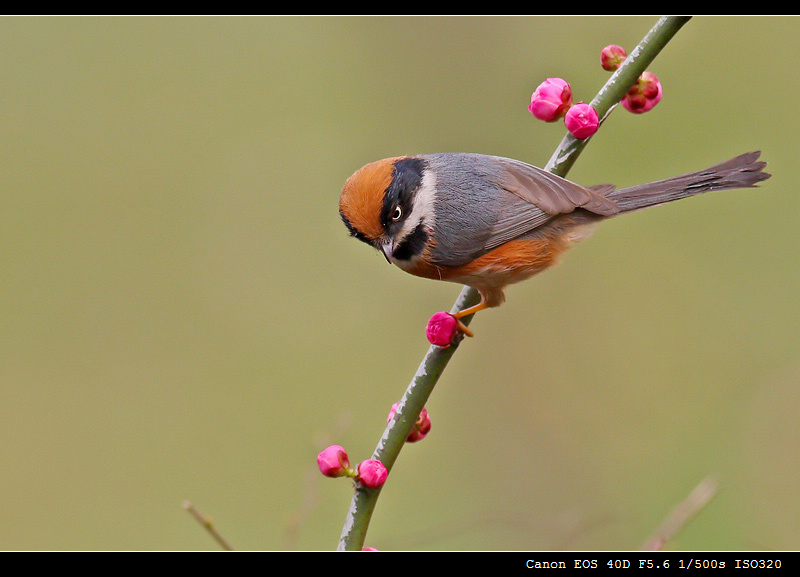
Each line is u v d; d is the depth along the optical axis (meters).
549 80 6.37
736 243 12.52
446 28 13.65
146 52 15.04
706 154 12.36
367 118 13.72
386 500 11.12
